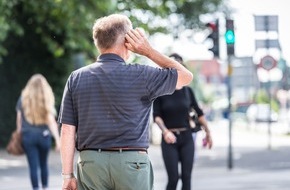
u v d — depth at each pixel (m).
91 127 7.27
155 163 34.94
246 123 97.50
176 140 13.61
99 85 7.28
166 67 7.51
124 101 7.23
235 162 36.12
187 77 7.50
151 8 39.34
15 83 45.47
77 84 7.39
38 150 17.00
